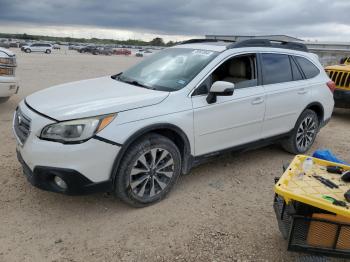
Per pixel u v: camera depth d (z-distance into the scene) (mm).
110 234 3383
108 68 23141
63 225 3488
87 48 65250
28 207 3754
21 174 4473
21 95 9539
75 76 16062
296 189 2855
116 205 3891
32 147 3381
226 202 4090
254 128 4832
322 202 2633
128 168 3574
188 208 3906
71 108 3465
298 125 5512
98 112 3410
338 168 3242
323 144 6582
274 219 3781
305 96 5473
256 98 4715
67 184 3340
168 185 3973
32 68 19219
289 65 5371
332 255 2771
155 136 3754
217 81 4105
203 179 4668
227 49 4594
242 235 3477
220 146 4469
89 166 3346
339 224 2672
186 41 5484
